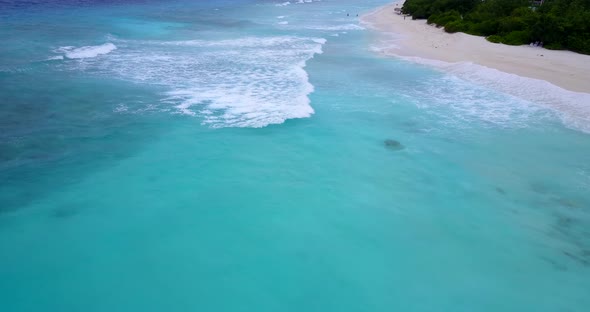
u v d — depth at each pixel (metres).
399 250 8.73
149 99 15.81
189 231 9.19
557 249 8.66
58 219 9.34
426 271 8.23
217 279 8.01
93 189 10.40
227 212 9.80
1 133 12.59
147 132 13.27
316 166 11.73
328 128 13.96
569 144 12.82
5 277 7.84
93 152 11.99
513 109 15.56
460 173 11.38
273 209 9.95
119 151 12.12
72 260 8.30
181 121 14.07
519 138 13.24
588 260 8.37
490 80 19.08
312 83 18.62
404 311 7.36
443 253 8.66
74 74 18.41
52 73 18.42
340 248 8.81
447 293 7.73
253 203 10.14
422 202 10.21
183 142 12.76
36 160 11.39
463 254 8.60
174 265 8.30
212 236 9.06
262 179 11.08
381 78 19.67
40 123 13.47
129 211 9.70
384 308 7.42
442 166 11.72
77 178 10.77
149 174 11.12
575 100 16.02
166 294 7.66
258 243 8.91
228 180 10.99
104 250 8.58
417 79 19.58
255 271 8.22
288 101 15.92
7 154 11.53
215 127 13.74
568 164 11.73
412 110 15.56
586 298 7.54
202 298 7.59
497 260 8.44
